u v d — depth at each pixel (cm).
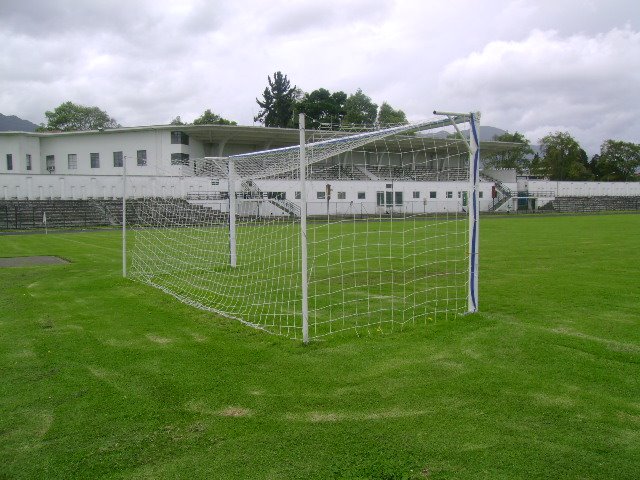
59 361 527
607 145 7469
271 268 1173
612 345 537
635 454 321
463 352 528
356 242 1852
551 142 7250
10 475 313
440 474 302
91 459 330
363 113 6719
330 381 455
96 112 7119
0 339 610
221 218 2217
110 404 416
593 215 4259
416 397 414
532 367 477
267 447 339
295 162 1070
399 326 640
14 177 3434
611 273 1034
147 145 4394
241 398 422
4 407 413
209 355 540
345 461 319
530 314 683
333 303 792
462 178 1204
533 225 2784
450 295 830
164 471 313
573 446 332
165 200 2911
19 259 1441
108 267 1253
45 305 808
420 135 746
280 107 7206
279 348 558
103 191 3672
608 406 390
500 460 316
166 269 1186
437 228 2355
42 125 7094
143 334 632
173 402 418
